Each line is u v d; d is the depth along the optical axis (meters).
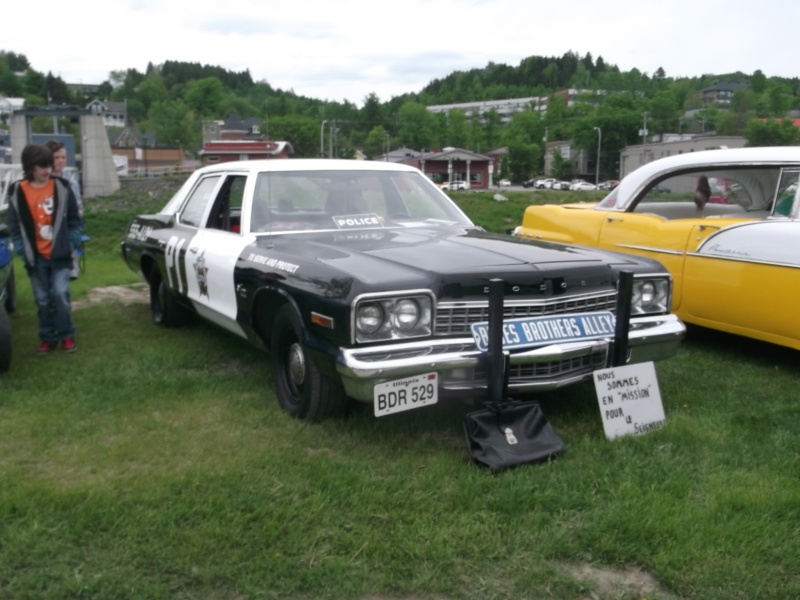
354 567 2.93
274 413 4.52
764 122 101.50
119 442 4.11
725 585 2.82
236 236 5.20
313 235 5.02
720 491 3.47
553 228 7.47
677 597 2.79
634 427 4.19
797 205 5.67
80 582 2.80
